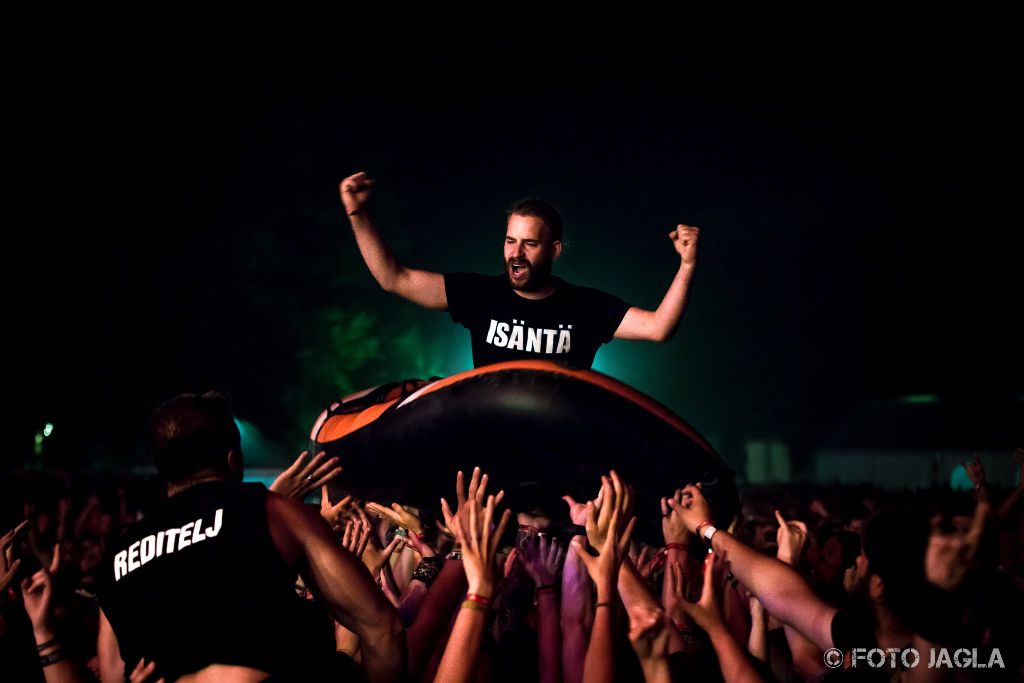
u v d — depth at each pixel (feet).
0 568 11.24
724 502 13.91
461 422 13.97
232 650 9.78
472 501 10.50
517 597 12.59
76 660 11.36
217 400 11.01
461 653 9.88
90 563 25.53
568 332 16.51
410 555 14.48
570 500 11.69
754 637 12.85
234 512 10.11
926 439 165.17
